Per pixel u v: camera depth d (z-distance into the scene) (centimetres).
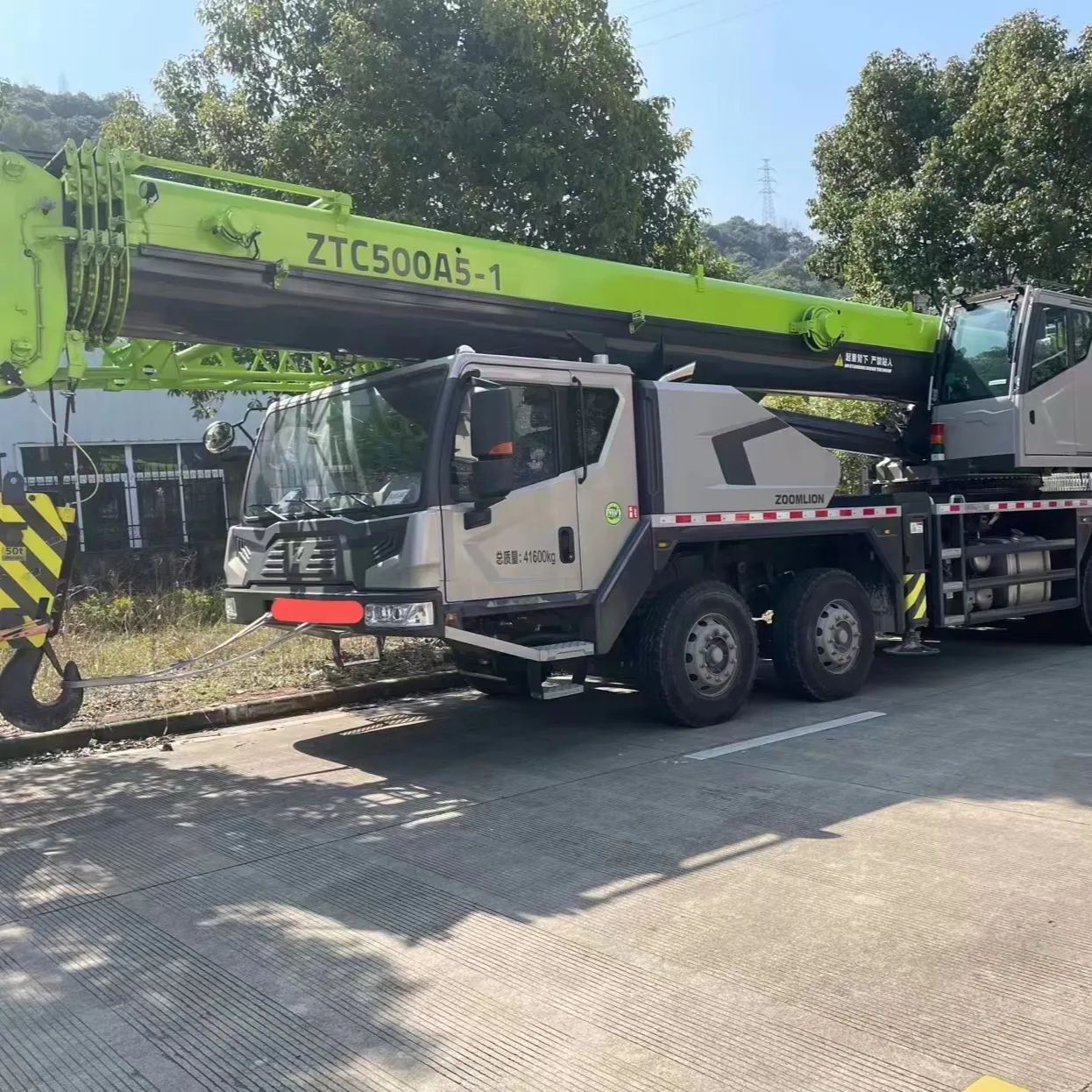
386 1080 299
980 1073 289
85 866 503
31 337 545
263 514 729
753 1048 306
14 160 539
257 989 362
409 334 691
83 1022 344
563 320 743
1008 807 525
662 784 596
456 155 1069
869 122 1881
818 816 524
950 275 1606
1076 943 368
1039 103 1519
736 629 755
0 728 773
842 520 821
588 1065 302
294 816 574
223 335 644
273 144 1123
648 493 713
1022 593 991
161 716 810
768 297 865
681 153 1212
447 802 585
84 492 1862
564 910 419
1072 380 1008
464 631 625
